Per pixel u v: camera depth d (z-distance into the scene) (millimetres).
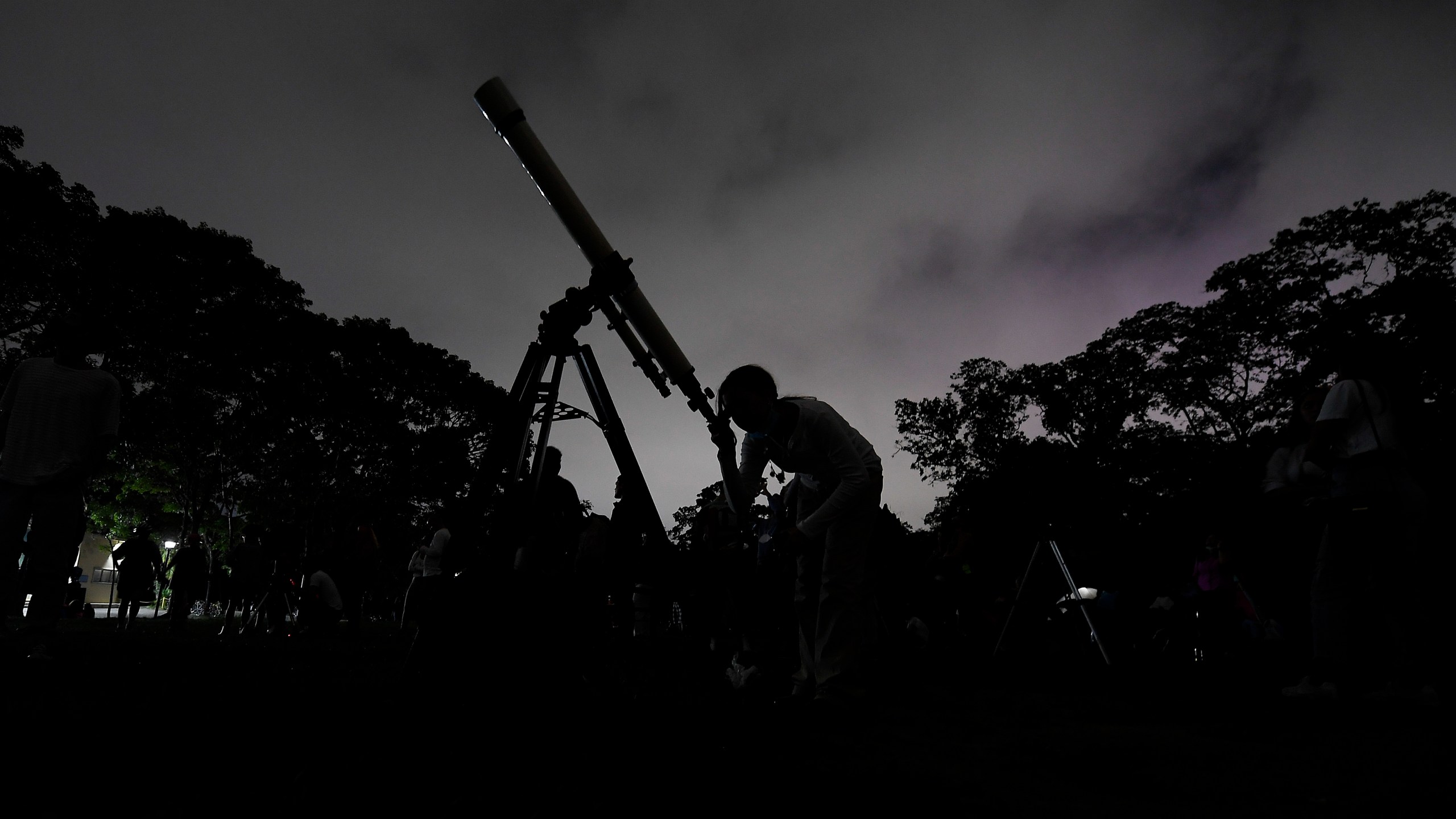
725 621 3986
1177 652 6609
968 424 31781
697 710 2551
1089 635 6578
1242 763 1884
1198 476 21656
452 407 30297
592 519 5367
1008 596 7113
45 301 18281
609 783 1422
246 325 22672
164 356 20969
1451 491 3381
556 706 2152
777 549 3094
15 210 17094
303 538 10094
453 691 2121
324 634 9227
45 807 1192
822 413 2920
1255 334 23500
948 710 2969
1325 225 22406
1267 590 6609
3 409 3768
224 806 1215
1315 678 3412
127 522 25281
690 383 2730
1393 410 3373
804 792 1422
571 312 2541
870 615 3836
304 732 1834
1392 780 1693
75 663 3668
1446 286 19297
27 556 3752
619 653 5562
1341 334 18422
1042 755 1964
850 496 2832
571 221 2482
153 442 21422
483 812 1222
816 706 2705
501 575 2244
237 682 2980
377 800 1269
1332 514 3414
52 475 3719
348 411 26203
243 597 9547
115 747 1620
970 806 1421
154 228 20328
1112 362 27859
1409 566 3234
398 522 28547
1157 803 1485
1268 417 23000
